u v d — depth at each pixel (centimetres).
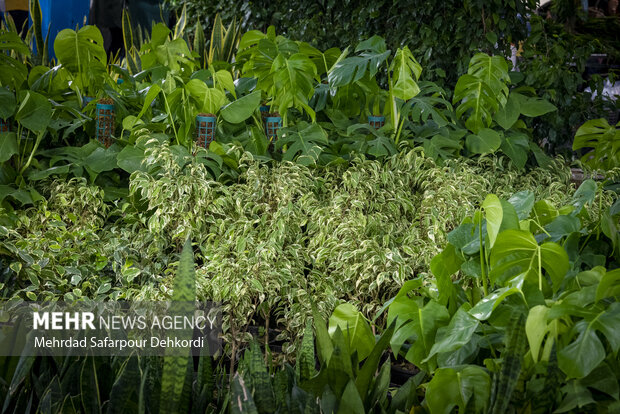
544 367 128
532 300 148
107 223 342
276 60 358
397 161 328
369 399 139
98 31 390
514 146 412
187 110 347
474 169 343
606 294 134
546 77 452
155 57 411
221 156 334
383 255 240
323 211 272
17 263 245
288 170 308
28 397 131
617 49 641
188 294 115
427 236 266
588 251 203
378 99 426
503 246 158
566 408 121
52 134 364
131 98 398
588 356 123
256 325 294
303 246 286
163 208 270
